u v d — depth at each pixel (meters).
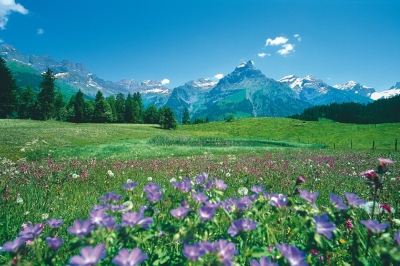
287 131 94.25
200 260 1.63
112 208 2.37
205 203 2.22
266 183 9.04
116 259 1.46
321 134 83.31
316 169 13.31
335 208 2.12
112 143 43.19
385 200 5.20
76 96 114.75
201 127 113.56
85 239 1.69
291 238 2.88
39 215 4.80
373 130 76.44
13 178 9.30
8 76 93.12
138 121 132.88
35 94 105.44
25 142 34.16
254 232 2.29
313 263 2.36
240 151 37.41
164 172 11.80
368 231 1.99
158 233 2.13
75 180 9.41
